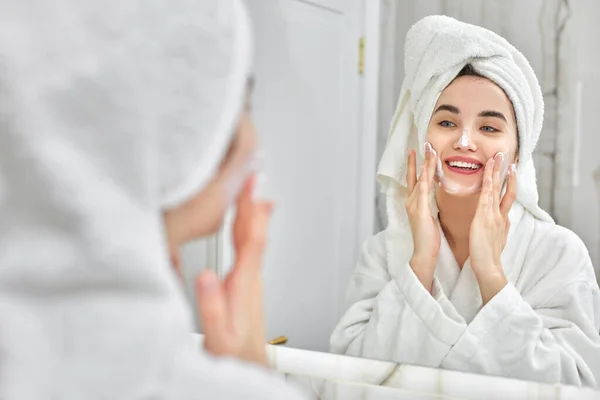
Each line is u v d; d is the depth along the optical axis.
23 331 0.34
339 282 0.97
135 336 0.35
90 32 0.36
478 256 0.88
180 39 0.37
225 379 0.39
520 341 0.86
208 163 0.38
